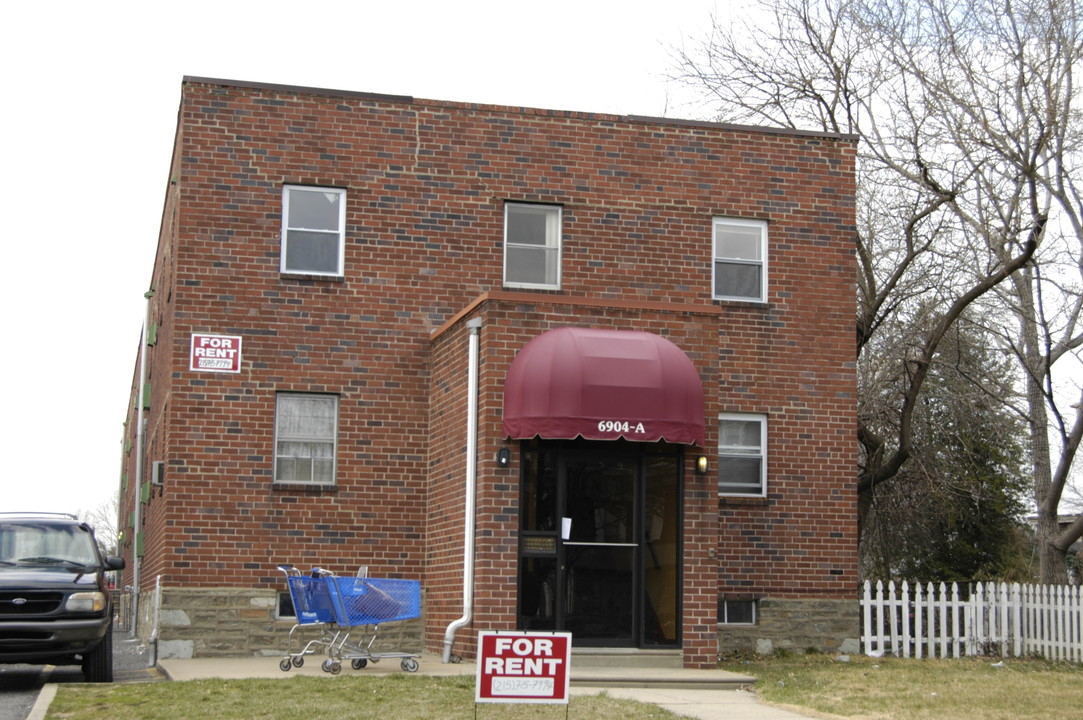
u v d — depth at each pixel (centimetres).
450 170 2066
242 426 1942
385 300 2019
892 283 2453
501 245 2069
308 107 2023
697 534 1764
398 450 1997
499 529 1708
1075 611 2056
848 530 2133
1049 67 2264
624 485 1769
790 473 2122
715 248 2155
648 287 2108
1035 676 1791
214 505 1916
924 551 3397
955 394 2831
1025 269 2644
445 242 2052
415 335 2025
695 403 1720
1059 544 2645
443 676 1520
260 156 1998
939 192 2352
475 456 1756
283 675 1559
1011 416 2908
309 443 1980
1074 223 2325
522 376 1698
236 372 1950
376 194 2034
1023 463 3375
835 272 2188
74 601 1533
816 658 2016
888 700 1493
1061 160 2300
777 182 2184
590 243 2097
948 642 2156
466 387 1811
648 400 1688
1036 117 2311
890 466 2439
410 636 1962
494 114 2089
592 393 1672
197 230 1962
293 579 1606
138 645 2516
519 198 2083
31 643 1498
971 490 2953
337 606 1591
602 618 1738
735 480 2114
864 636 2091
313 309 1991
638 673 1645
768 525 2100
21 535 1677
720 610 2075
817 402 2150
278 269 1984
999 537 3378
